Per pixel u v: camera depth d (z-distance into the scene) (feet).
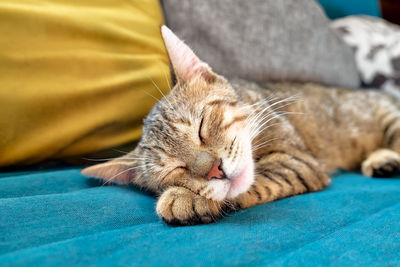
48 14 1.33
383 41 2.12
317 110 1.74
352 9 2.53
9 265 0.89
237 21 1.69
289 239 1.02
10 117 1.28
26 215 1.05
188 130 1.30
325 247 0.98
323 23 1.93
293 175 1.34
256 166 1.37
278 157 1.40
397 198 1.25
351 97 1.90
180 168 1.28
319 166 1.46
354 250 0.97
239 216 1.15
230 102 1.40
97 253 0.94
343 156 1.76
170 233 1.03
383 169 1.55
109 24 1.41
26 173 1.35
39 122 1.31
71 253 0.93
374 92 2.01
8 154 1.30
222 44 1.66
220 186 1.21
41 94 1.30
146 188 1.37
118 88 1.39
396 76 2.07
